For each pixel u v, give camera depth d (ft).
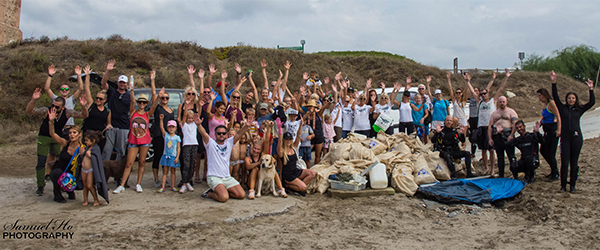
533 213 16.52
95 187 17.19
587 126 45.68
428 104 31.86
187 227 14.62
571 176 18.95
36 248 12.16
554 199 17.67
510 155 22.04
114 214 15.84
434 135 24.11
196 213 16.22
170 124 19.80
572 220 15.20
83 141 17.11
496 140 22.00
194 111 22.04
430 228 15.58
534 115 70.59
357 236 14.46
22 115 44.24
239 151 21.30
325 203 18.90
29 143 37.01
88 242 12.80
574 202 17.19
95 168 16.66
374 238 14.28
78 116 20.62
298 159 22.21
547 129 21.29
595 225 14.51
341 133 28.43
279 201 18.63
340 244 13.61
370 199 19.53
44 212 15.98
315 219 16.38
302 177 20.65
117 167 20.12
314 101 23.22
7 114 44.24
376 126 27.53
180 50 78.28
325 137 26.35
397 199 19.56
